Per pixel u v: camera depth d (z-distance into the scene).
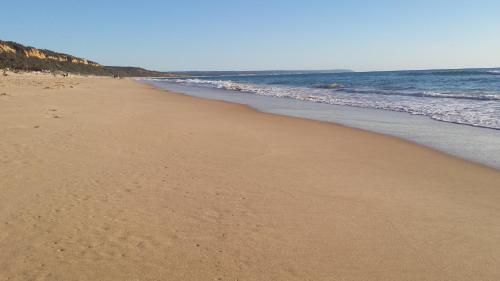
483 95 22.48
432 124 13.30
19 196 5.32
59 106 15.59
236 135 10.68
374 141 10.38
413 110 16.94
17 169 6.46
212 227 4.66
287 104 21.34
